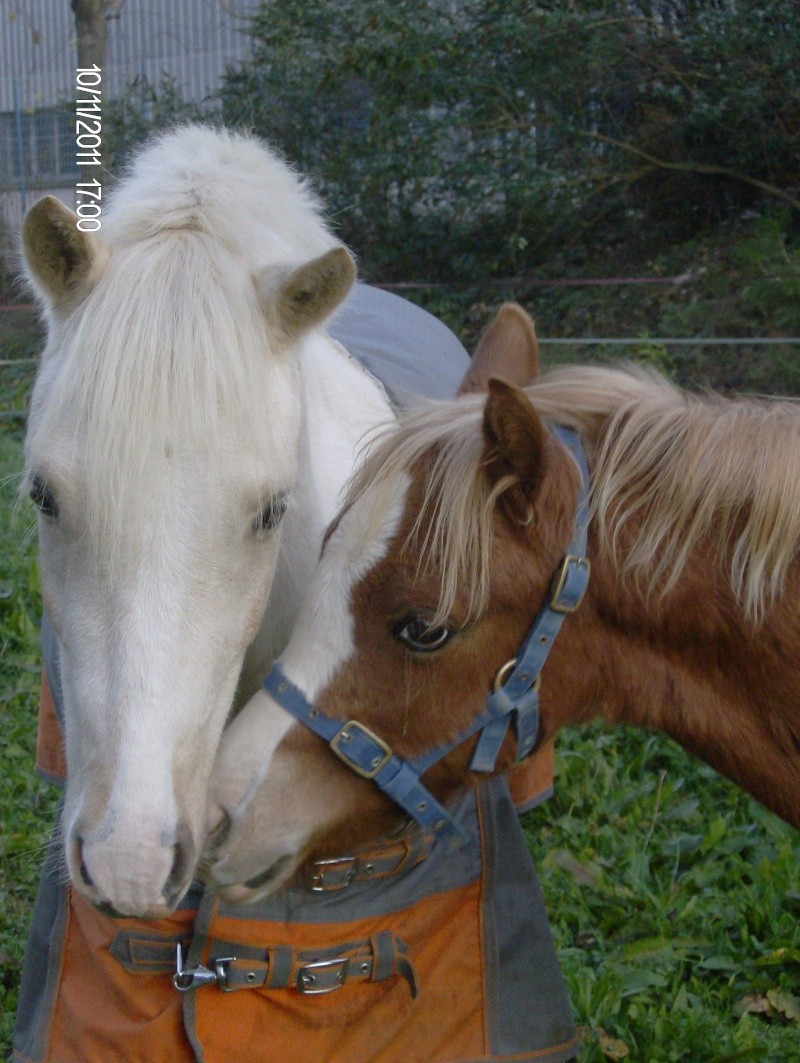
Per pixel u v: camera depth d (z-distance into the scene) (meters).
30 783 3.57
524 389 2.03
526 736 1.92
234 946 2.04
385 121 9.60
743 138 9.23
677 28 9.43
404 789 1.89
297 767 1.87
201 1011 2.07
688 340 7.59
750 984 2.87
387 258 9.81
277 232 2.03
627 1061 2.64
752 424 1.90
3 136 10.52
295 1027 2.13
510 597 1.83
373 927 2.12
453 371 3.21
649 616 1.90
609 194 9.80
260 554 1.83
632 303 8.92
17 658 4.26
